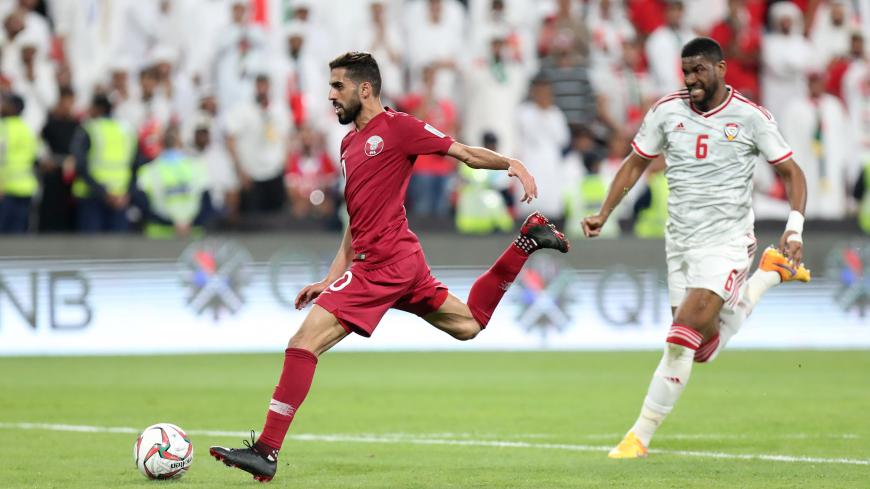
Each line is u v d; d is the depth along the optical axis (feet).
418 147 80.33
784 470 85.92
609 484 79.51
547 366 177.06
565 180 226.17
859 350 205.67
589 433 110.01
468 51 242.78
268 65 225.97
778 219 222.48
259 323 200.44
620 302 209.26
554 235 86.12
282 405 78.64
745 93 246.06
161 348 196.95
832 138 238.07
